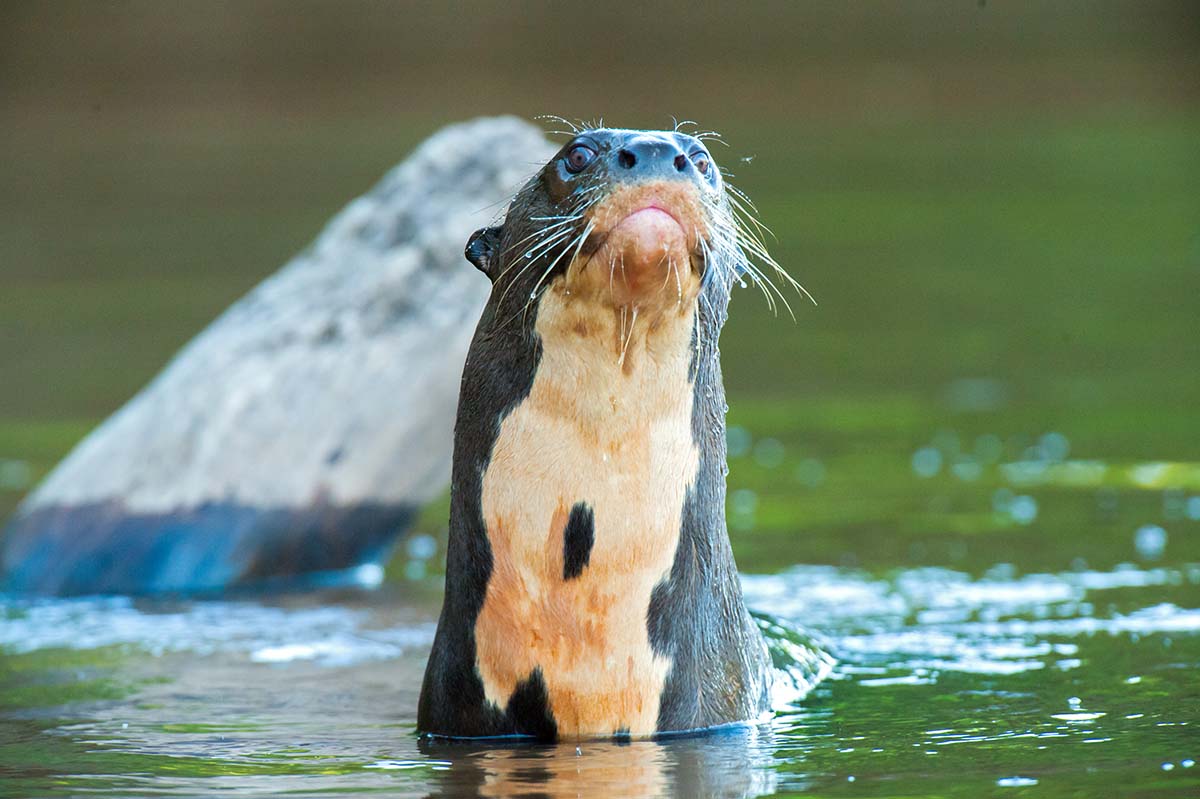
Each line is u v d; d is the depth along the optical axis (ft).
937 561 108.37
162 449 116.78
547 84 402.72
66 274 245.65
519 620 68.54
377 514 117.29
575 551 67.82
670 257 63.98
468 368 71.15
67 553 114.01
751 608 92.68
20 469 139.74
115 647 93.81
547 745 68.23
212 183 321.11
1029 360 183.11
